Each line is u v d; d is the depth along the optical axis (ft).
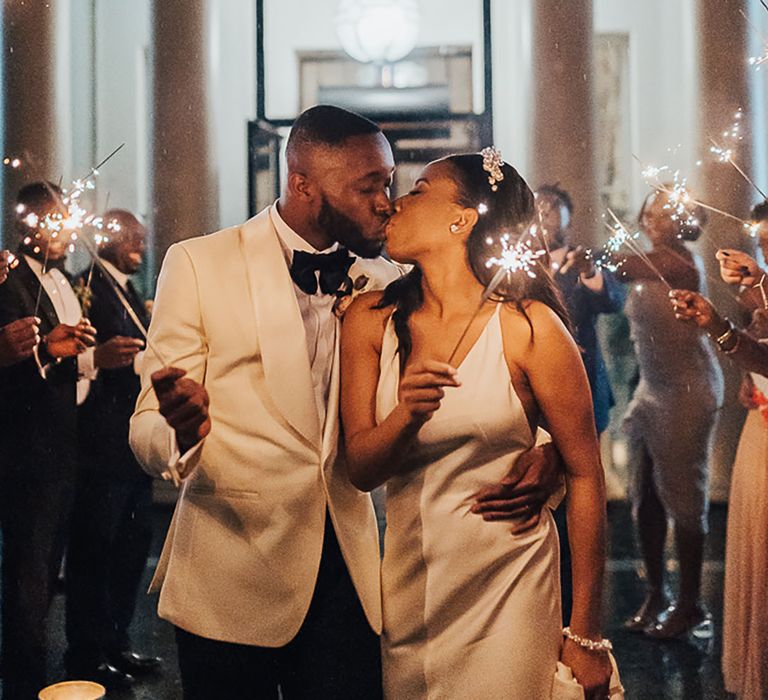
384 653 7.84
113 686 14.78
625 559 20.95
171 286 8.17
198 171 24.95
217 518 8.02
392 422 7.09
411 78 30.81
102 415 15.03
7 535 13.58
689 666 15.20
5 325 13.53
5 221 24.54
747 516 12.16
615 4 28.76
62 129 25.00
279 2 30.60
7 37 24.59
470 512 7.34
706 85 23.57
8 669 13.56
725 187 23.32
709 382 16.60
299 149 8.26
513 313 7.37
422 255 7.57
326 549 8.13
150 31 24.94
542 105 23.79
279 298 8.07
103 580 15.05
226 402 8.05
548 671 7.35
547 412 7.36
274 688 8.27
